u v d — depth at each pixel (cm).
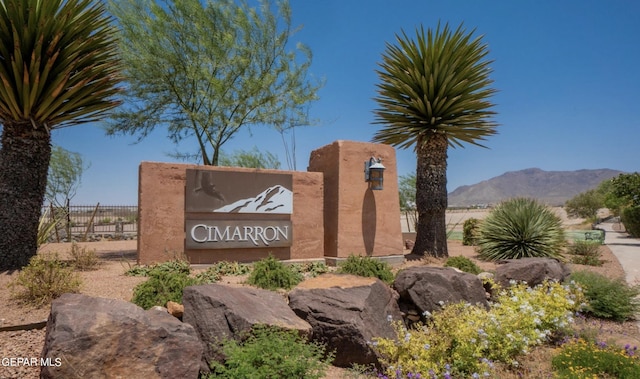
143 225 873
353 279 657
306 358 431
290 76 1510
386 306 636
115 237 2092
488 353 577
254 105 1479
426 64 1301
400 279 728
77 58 846
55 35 805
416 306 693
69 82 827
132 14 1328
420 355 524
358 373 501
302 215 1073
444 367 505
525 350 573
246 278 785
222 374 423
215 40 1392
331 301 570
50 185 2269
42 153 837
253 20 1477
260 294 569
